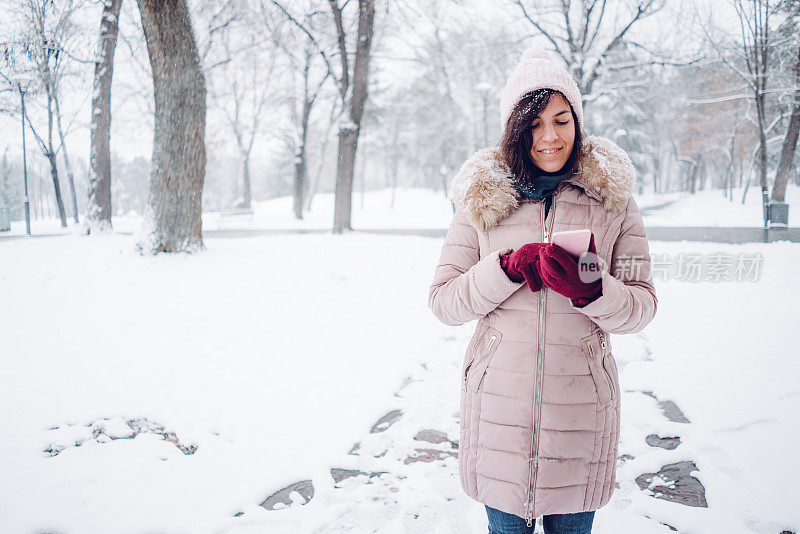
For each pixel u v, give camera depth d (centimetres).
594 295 128
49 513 271
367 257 1002
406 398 436
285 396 429
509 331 155
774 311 614
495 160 163
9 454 325
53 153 2252
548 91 153
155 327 555
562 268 125
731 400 390
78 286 676
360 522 268
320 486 304
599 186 152
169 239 830
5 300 626
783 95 1908
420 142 5175
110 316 580
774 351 486
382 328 612
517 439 152
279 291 704
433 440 363
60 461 321
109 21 1381
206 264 792
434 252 1124
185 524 266
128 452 335
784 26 1681
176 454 337
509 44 2120
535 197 157
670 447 336
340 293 739
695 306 675
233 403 411
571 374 151
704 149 3866
